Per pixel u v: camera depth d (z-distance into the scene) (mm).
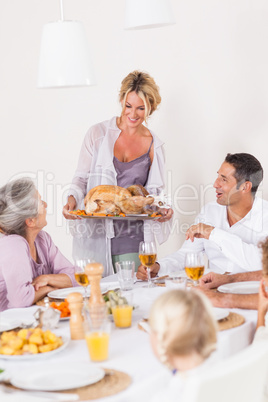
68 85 2068
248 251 2549
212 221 2936
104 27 3924
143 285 2314
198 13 3650
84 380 1203
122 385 1195
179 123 3781
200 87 3697
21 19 4148
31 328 1549
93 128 3250
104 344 1368
